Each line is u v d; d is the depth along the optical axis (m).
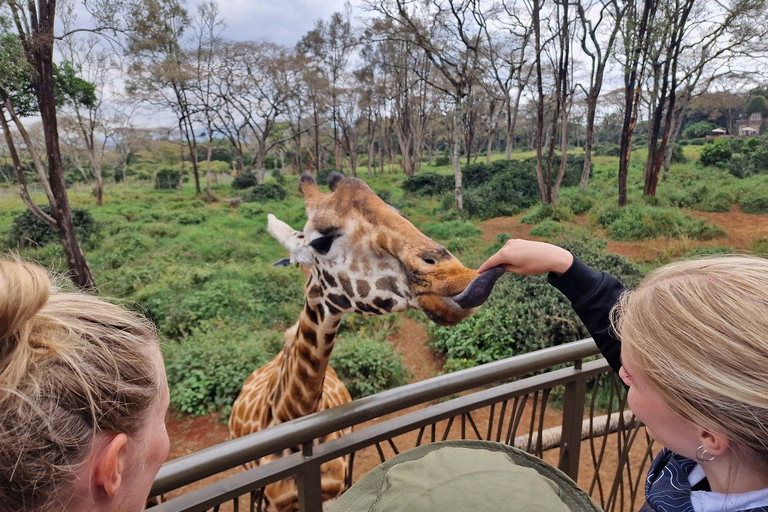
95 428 0.59
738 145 25.55
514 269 1.54
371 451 5.29
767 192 16.41
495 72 26.89
